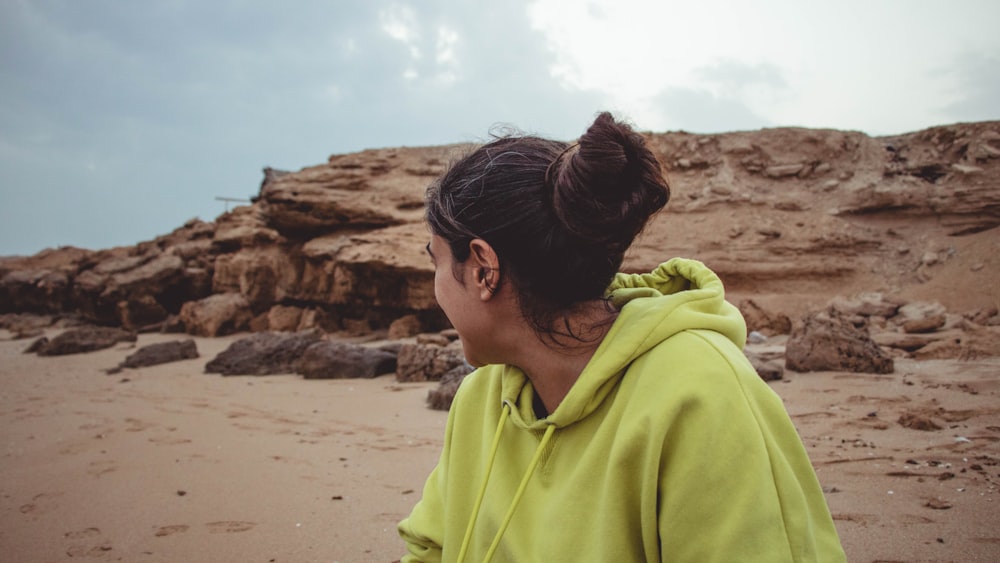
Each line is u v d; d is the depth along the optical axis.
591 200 0.95
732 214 20.09
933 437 4.78
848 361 8.27
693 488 0.86
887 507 3.35
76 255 38.75
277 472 4.83
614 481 0.94
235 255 25.39
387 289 19.64
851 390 6.91
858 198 19.58
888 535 2.98
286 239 23.16
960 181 18.95
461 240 1.05
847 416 5.67
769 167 21.53
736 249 18.78
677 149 22.70
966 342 9.45
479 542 1.17
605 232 0.96
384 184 22.14
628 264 18.47
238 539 3.49
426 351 10.30
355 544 3.35
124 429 6.80
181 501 4.20
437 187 1.11
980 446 4.46
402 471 4.75
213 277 26.61
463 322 1.09
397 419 6.92
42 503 4.27
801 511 0.86
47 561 3.29
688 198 21.09
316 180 22.56
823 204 20.16
